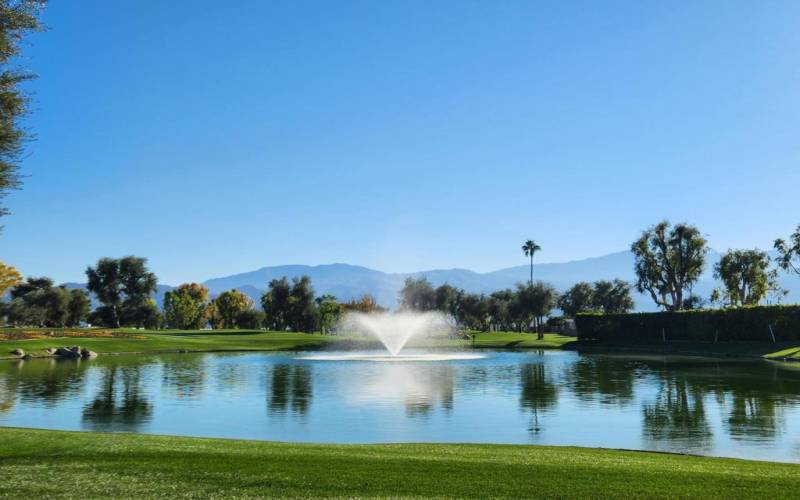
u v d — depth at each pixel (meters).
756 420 19.17
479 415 20.34
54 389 27.83
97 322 120.31
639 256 94.12
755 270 104.88
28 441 13.73
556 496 9.63
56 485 10.23
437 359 48.97
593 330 76.31
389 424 18.75
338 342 73.12
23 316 118.81
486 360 48.06
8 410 21.75
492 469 11.27
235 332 94.06
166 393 26.39
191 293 162.88
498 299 132.75
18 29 16.34
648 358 50.88
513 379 32.16
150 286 122.12
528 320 129.75
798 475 10.98
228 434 17.23
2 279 66.50
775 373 35.66
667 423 18.72
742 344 59.22
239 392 26.55
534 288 95.00
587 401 23.56
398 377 33.16
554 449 13.86
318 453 12.71
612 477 10.72
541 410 21.39
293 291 119.56
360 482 10.38
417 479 10.57
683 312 67.94
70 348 51.44
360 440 16.39
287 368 39.44
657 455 13.19
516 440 16.34
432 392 26.52
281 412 21.14
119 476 10.78
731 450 15.02
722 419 19.39
